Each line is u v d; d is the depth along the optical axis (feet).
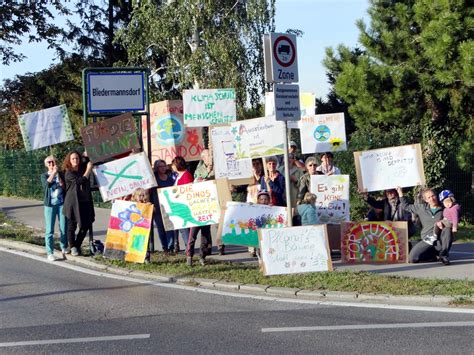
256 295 30.07
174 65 86.43
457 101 60.59
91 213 39.58
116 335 23.98
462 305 27.40
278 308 27.61
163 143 44.16
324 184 37.47
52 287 32.32
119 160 37.04
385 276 32.14
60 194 39.45
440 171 54.29
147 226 36.35
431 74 60.70
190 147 44.32
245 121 36.99
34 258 40.40
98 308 28.09
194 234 35.86
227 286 31.71
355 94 60.80
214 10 84.23
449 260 36.14
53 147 81.56
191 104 42.42
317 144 39.96
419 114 62.08
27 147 40.24
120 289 31.71
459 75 56.18
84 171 39.52
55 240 47.09
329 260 32.12
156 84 96.63
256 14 84.79
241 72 84.84
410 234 37.40
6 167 89.25
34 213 66.33
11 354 21.97
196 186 35.81
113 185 36.99
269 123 36.68
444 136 57.93
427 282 30.48
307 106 44.16
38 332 24.57
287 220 34.53
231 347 22.27
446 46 54.65
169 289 31.60
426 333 23.48
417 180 36.40
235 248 42.45
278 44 31.32
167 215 36.11
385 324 24.73
